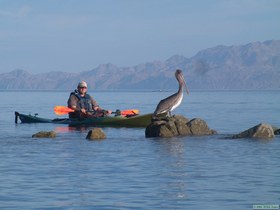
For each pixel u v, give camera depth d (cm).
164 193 1355
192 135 2709
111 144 2412
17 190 1402
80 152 2147
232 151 2122
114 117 3541
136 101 9656
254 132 2561
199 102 8906
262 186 1430
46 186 1454
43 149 2253
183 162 1858
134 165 1800
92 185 1461
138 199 1294
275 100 10088
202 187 1424
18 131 3219
